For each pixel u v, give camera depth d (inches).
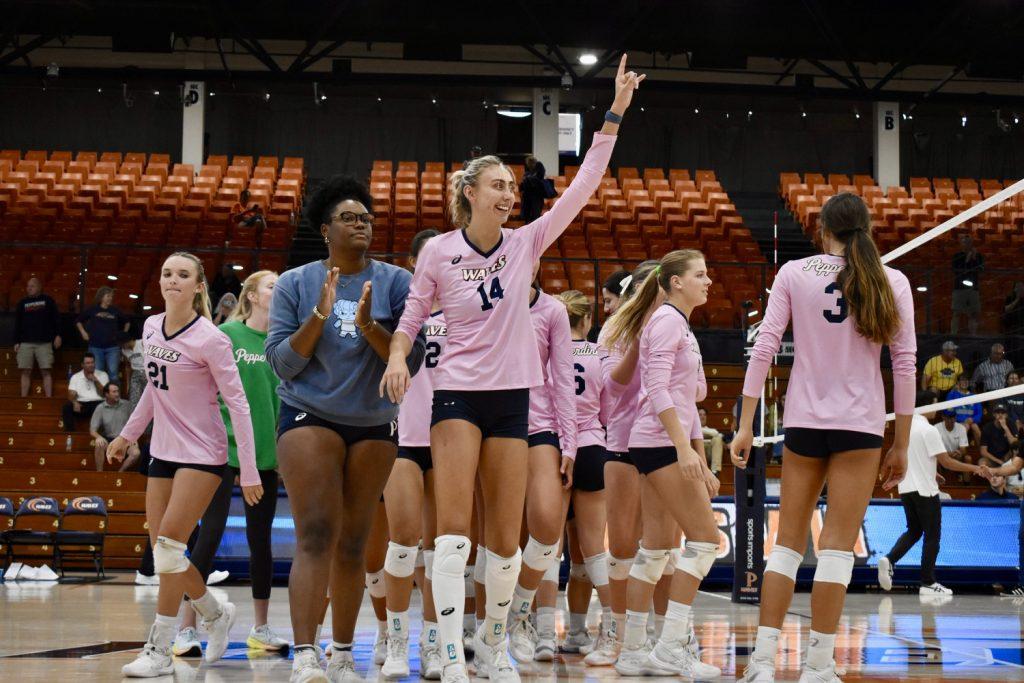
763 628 134.5
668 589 192.9
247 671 153.5
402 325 124.0
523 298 124.3
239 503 349.1
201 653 177.5
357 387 130.6
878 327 131.6
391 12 759.7
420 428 156.7
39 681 138.9
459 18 762.8
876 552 356.2
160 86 860.6
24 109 883.4
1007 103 817.5
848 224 136.6
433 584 119.9
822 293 135.5
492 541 123.1
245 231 666.8
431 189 771.4
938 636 214.1
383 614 171.3
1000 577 355.6
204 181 756.0
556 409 165.2
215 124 889.5
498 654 125.3
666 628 155.1
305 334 127.3
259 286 189.6
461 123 906.7
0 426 514.6
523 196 530.0
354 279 138.1
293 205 733.3
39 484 456.4
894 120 859.4
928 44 776.9
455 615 119.0
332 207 137.9
